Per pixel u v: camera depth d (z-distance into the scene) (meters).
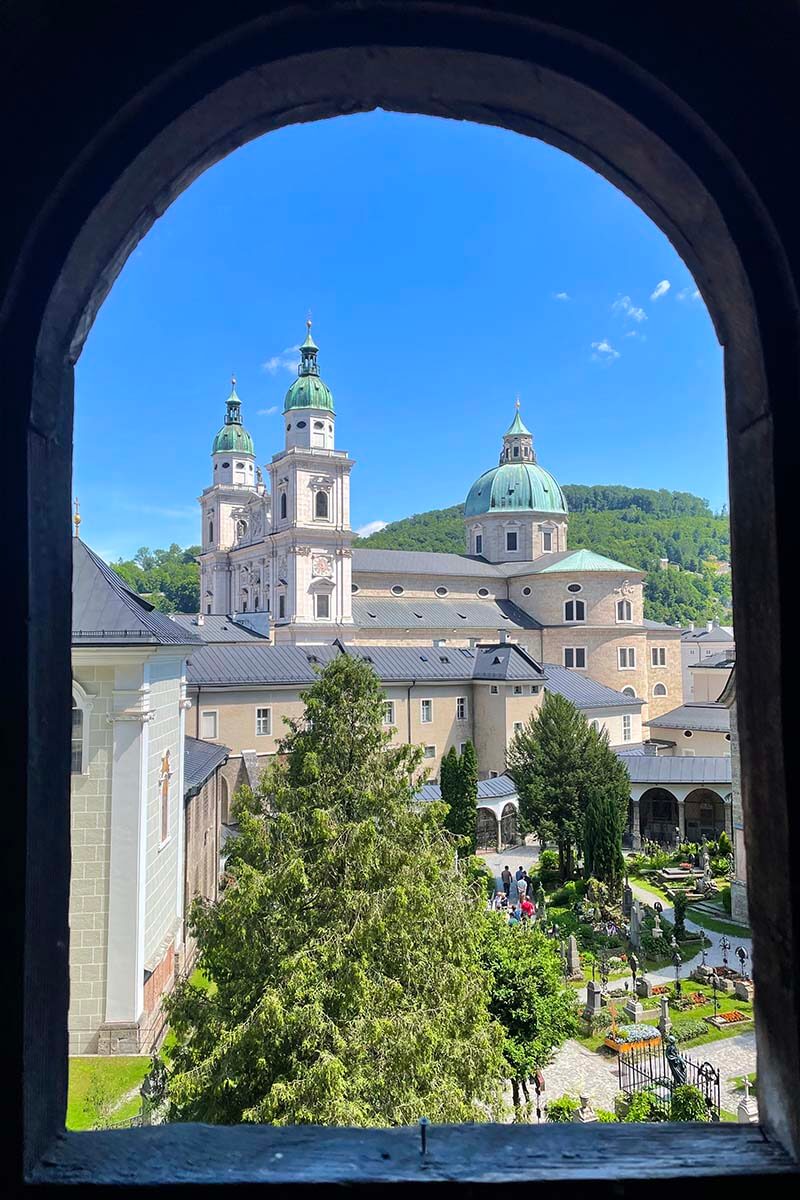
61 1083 1.96
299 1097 10.14
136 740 19.44
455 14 1.97
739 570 2.16
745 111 1.97
